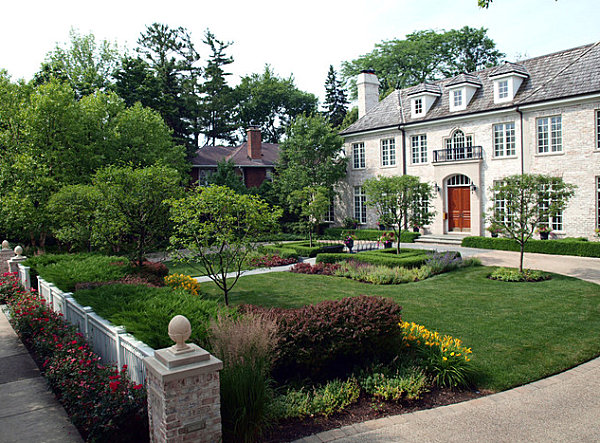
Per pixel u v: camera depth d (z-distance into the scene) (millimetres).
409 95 28250
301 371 6477
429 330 9141
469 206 25781
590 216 20641
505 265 17219
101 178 12875
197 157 36500
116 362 6211
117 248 15164
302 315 6754
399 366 6812
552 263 17203
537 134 22391
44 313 9062
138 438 5004
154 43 43938
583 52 22312
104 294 8219
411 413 5816
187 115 38906
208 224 9969
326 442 5043
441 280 14664
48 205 15695
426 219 18094
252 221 9828
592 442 4996
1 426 5637
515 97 23344
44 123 20766
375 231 27906
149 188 12570
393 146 29578
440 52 44406
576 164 20969
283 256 20406
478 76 26750
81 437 5336
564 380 6824
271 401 5492
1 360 8242
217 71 49125
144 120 25500
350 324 6648
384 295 12602
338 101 50562
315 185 30156
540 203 14133
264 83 55031
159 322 6289
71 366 6047
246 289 13969
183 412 4066
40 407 6199
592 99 20234
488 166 24375
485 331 9070
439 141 26781
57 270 11383
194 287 12383
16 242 26047
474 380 6754
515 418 5613
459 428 5367
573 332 8945
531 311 10500
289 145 31766
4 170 20172
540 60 24125
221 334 5602
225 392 4840
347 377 6582
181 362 4125
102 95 24672
